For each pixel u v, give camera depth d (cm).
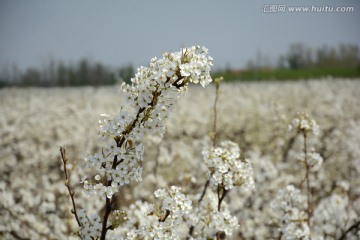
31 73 4112
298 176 834
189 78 281
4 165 952
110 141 288
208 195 415
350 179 879
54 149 1029
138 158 274
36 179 873
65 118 1505
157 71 279
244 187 354
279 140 1081
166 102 284
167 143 1100
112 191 272
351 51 5209
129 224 421
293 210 466
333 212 594
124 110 284
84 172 739
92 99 2092
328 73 4100
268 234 616
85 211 296
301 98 1928
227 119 1334
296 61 5222
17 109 1878
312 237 445
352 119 1436
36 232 614
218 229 351
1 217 623
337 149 1091
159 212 319
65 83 4244
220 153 356
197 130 1265
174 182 796
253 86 2836
